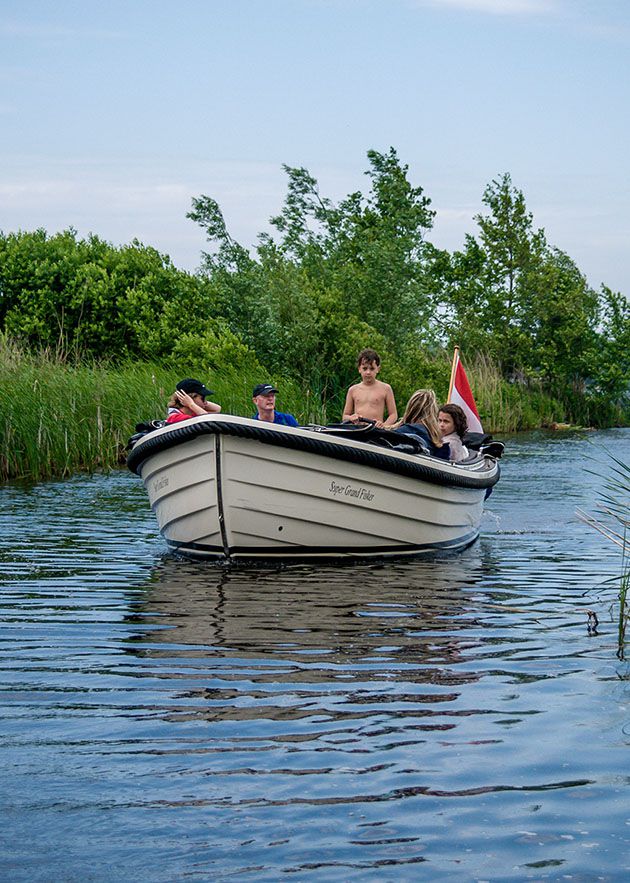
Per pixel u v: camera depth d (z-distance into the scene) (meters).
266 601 7.98
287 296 29.05
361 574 9.23
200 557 10.05
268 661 6.16
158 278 30.28
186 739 4.79
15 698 5.44
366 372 11.94
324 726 4.96
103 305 29.59
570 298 50.12
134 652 6.39
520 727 4.94
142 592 8.34
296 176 35.09
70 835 3.80
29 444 17.73
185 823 3.90
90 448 18.88
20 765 4.47
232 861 3.61
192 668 6.00
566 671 5.90
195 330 28.84
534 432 37.97
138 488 16.20
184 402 10.55
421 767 4.44
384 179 37.41
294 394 23.94
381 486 9.85
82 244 31.69
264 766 4.45
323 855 3.65
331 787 4.23
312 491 9.61
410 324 32.72
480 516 11.67
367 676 5.81
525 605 7.78
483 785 4.25
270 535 9.73
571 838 3.78
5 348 20.84
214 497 9.55
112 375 21.11
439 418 11.55
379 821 3.92
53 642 6.66
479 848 3.71
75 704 5.33
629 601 7.81
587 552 10.50
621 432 38.25
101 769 4.42
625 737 4.80
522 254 50.00
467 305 50.16
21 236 31.98
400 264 32.78
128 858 3.63
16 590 8.42
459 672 5.89
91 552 10.41
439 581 8.86
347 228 35.62
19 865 3.58
